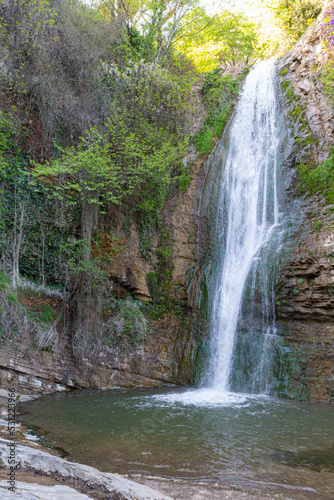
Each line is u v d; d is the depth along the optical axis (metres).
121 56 16.69
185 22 21.31
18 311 10.57
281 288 11.68
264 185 14.39
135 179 14.41
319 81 15.04
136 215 14.76
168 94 15.65
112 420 7.48
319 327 10.98
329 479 4.89
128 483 4.14
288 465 5.33
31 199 12.64
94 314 12.16
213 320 12.66
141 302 13.85
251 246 13.44
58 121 13.89
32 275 12.36
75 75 14.94
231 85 18.98
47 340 10.70
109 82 15.41
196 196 15.94
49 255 12.77
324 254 10.95
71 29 15.01
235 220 14.66
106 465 5.12
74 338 11.61
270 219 13.58
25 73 13.06
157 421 7.44
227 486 4.57
